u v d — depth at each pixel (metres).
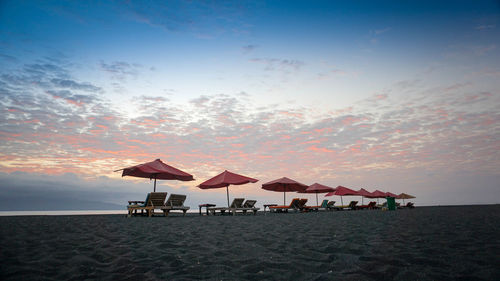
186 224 7.24
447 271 2.58
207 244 4.10
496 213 11.38
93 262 2.96
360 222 7.65
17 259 3.01
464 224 6.64
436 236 4.70
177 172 12.80
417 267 2.73
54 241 4.16
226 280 2.41
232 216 11.81
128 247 3.80
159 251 3.56
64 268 2.72
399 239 4.41
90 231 5.41
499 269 2.62
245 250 3.65
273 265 2.89
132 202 11.66
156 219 9.30
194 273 2.62
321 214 13.20
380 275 2.50
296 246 3.92
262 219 9.31
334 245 3.94
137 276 2.50
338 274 2.55
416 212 13.36
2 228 5.59
